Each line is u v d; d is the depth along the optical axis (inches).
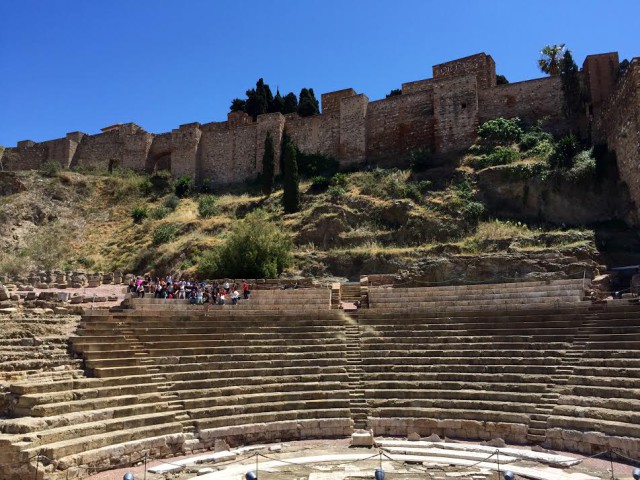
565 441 704.4
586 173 1546.5
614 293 1182.9
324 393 852.0
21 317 893.2
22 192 2524.6
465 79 2054.6
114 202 2581.2
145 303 1116.5
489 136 1951.3
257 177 2490.2
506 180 1689.2
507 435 747.4
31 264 2113.7
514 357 867.4
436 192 1803.6
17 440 593.0
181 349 895.1
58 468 590.2
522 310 983.6
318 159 2349.9
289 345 972.6
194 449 725.3
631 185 1397.6
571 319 916.6
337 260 1641.2
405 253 1584.6
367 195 1909.4
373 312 1082.1
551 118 1931.6
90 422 675.4
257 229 1664.6
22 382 709.3
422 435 792.3
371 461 660.7
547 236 1453.0
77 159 3006.9
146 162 2822.3
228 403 806.5
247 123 2721.5
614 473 600.7
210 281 1423.5
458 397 820.0
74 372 772.6
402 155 2180.1
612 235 1390.3
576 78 1850.4
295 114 2556.6
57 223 2454.5
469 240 1560.0
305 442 770.8
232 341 953.5
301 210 1998.0
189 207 2407.7
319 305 1173.7
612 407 712.4
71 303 1072.8
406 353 939.3
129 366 823.1
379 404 837.8
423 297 1153.4
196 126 2704.2
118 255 2159.2
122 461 651.5
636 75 1327.5
